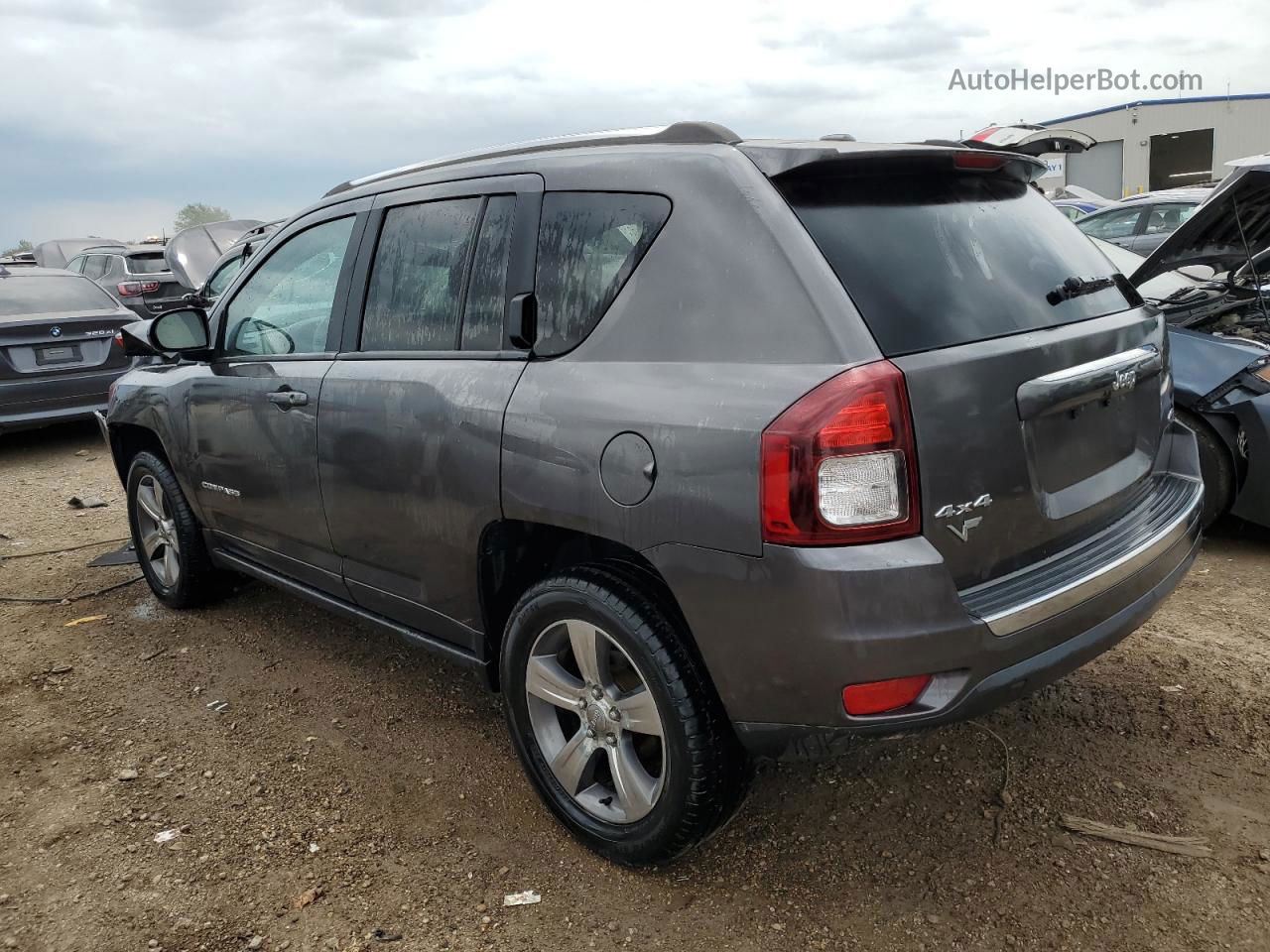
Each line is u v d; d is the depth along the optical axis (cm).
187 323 392
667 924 245
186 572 445
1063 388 237
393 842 282
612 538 241
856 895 251
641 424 232
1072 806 281
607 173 262
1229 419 454
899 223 239
